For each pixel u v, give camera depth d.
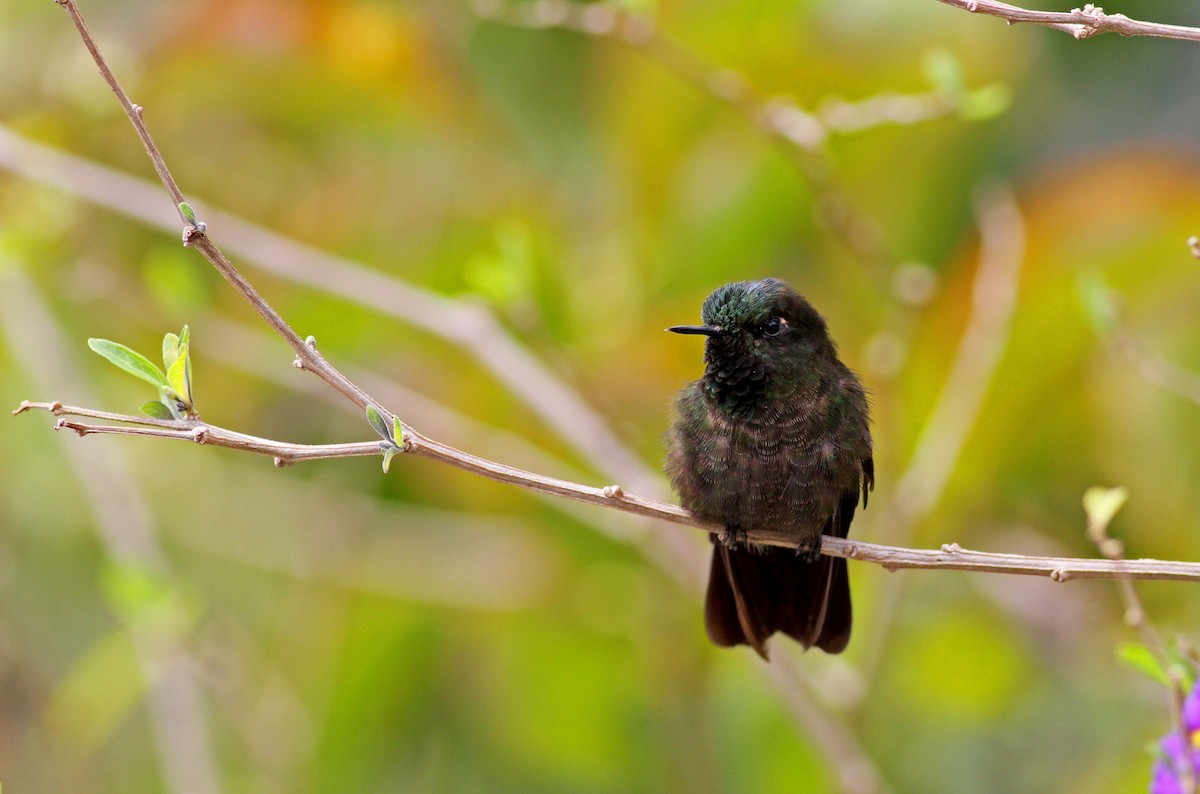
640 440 10.51
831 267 10.77
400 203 11.33
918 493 9.12
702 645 11.01
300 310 11.05
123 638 10.33
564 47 11.02
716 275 10.71
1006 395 9.80
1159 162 9.88
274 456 5.20
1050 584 10.97
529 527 11.20
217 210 11.32
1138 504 10.06
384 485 11.54
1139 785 9.97
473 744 11.40
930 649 11.00
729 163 10.71
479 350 9.65
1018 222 9.63
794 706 8.93
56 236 11.29
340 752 11.03
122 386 12.07
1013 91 10.31
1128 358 7.68
